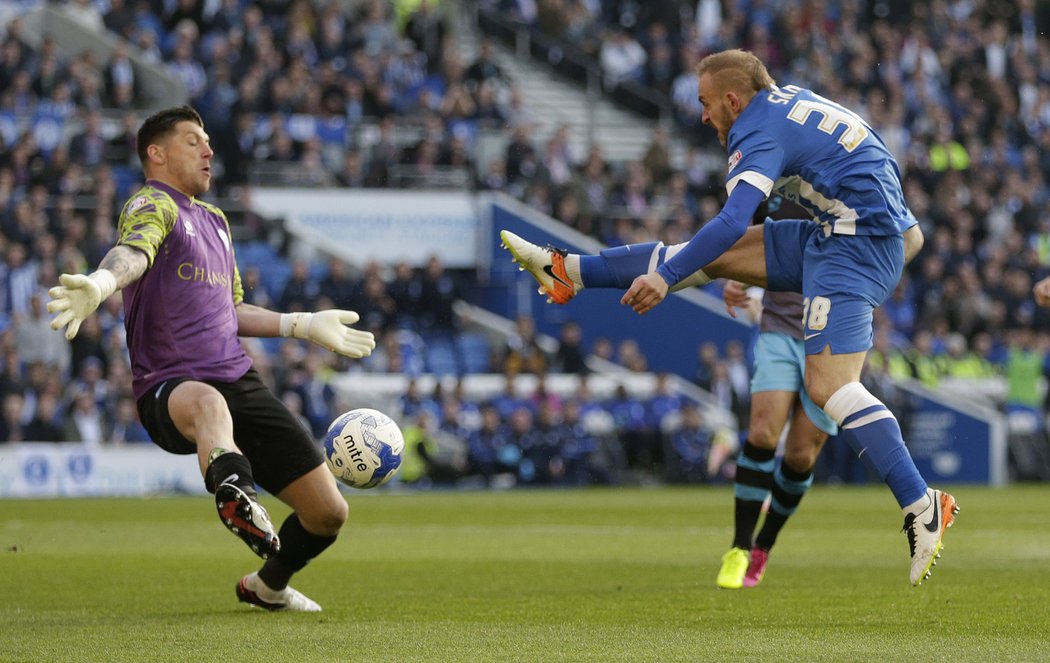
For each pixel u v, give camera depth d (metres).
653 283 24.17
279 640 22.33
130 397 77.81
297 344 86.81
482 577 33.25
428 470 81.38
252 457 24.98
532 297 98.50
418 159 100.06
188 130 24.81
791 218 31.86
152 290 24.31
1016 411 95.06
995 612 25.81
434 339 91.19
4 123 92.06
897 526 50.62
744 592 29.72
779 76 114.62
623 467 85.56
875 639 22.28
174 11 102.38
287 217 95.81
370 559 38.19
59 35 102.69
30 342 78.44
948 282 103.00
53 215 85.62
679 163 112.94
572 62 117.19
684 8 119.06
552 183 100.62
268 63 98.19
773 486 31.77
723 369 89.56
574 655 20.67
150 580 32.50
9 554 39.50
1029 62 123.88
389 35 105.75
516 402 85.12
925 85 118.62
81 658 20.48
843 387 24.48
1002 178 113.25
